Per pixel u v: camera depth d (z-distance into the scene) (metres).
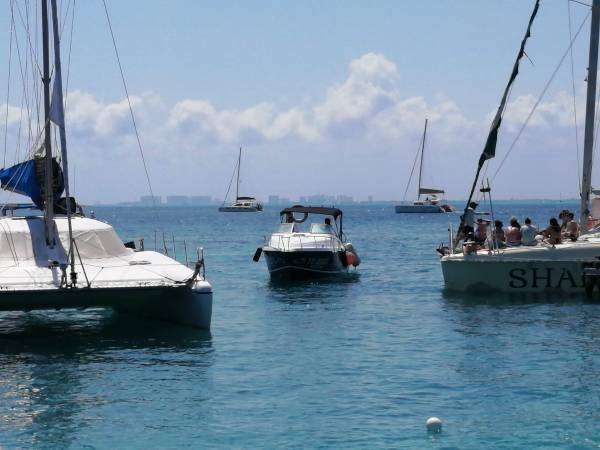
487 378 13.08
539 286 22.20
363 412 11.30
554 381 12.83
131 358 14.93
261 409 11.49
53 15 15.61
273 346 15.95
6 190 18.72
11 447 9.99
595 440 10.07
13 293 15.07
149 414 11.29
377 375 13.40
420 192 142.62
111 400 12.02
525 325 17.88
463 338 16.50
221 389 12.59
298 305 22.03
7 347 16.19
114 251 18.25
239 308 21.55
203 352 15.41
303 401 11.88
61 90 15.74
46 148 16.70
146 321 19.09
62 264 15.43
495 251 22.31
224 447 9.95
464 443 10.00
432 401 11.80
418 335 16.98
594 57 23.73
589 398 11.84
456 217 138.00
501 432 10.39
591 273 21.31
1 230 17.59
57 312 21.14
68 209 15.65
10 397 12.21
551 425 10.65
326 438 10.22
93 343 16.48
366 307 21.38
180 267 17.59
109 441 10.20
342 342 16.33
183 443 10.10
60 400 12.03
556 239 22.39
